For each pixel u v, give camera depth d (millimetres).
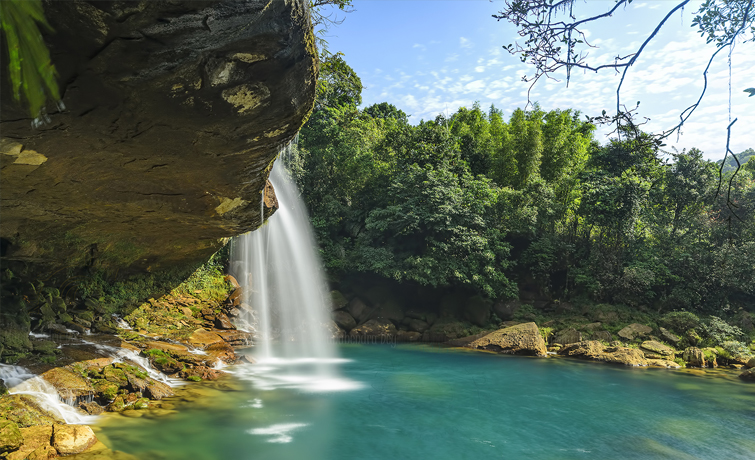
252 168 7219
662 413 11062
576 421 10273
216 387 11617
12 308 10570
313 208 25719
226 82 4422
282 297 23109
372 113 41812
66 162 6148
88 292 14570
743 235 22797
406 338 22188
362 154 26453
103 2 3215
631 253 24172
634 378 15023
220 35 3787
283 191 24359
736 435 9477
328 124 27062
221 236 13594
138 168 6793
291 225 24516
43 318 11711
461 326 22219
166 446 7566
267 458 7445
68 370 9430
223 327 18609
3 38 1653
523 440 8914
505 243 23375
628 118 3641
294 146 25078
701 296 22750
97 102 4465
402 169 25219
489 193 23438
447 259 21938
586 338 20391
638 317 21359
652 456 8219
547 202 24719
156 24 3510
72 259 12875
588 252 25078
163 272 18094
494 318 22766
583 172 24953
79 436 7047
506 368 16172
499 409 11086
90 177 7012
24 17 1621
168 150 6008
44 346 10188
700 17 3600
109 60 3828
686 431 9711
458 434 9133
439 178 23203
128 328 15078
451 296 23766
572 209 25203
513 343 19391
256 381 12805
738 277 22141
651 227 25141
